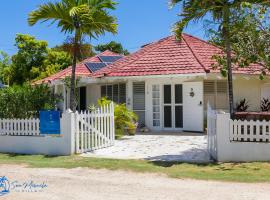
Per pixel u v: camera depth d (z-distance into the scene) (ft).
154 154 45.29
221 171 35.47
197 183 30.89
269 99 77.36
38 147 47.67
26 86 58.08
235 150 40.14
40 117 47.73
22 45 139.44
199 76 66.44
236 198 26.11
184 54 72.54
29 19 53.21
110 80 73.15
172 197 26.40
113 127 52.85
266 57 45.42
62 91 85.92
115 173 35.32
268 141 39.96
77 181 31.96
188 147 50.29
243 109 69.31
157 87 71.10
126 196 26.76
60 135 46.65
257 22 44.91
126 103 73.26
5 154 47.75
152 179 32.60
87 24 54.34
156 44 78.59
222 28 45.85
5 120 49.73
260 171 35.04
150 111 71.36
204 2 45.62
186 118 68.69
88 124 48.19
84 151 47.32
